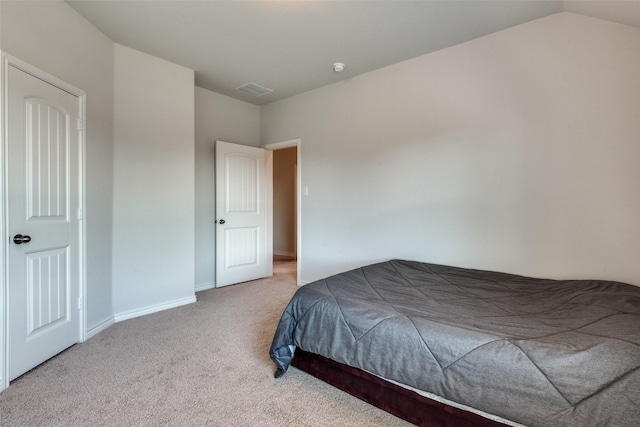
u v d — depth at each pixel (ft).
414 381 4.33
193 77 10.66
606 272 6.77
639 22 6.18
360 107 11.01
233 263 13.37
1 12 5.52
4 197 5.59
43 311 6.47
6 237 5.63
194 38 8.63
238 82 11.78
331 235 11.96
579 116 7.02
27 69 6.03
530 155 7.64
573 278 7.14
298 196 13.12
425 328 4.46
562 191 7.25
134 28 8.13
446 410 4.28
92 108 7.96
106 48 8.48
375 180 10.62
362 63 10.09
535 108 7.57
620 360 3.34
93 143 8.00
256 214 14.24
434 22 7.75
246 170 13.78
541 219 7.52
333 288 6.48
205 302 10.87
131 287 9.27
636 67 6.44
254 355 6.98
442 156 9.09
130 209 9.21
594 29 6.82
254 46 9.05
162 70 9.89
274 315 9.57
